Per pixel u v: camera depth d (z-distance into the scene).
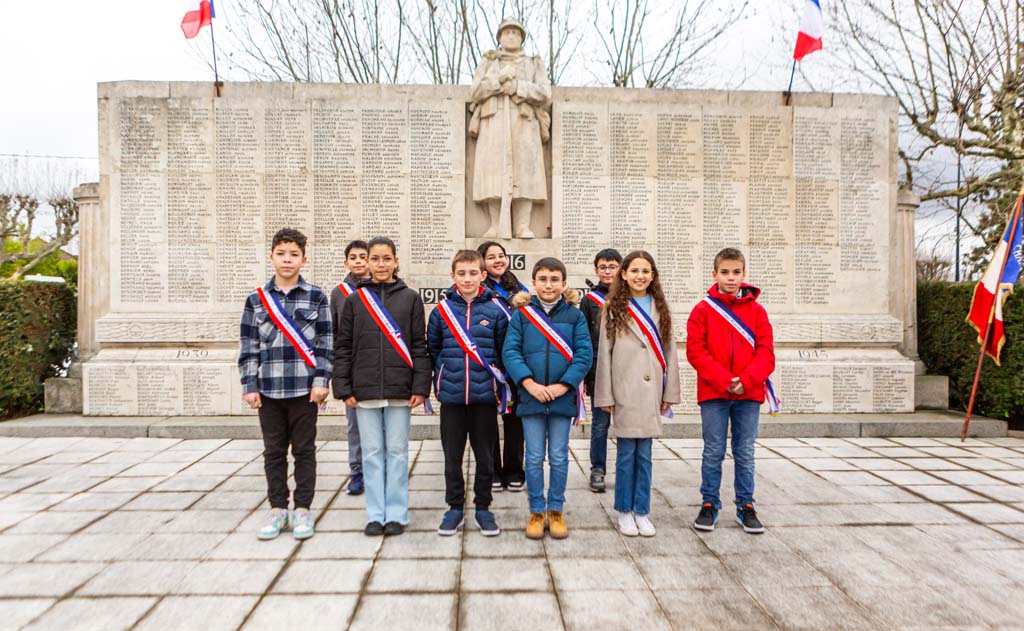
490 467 3.79
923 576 3.21
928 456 5.79
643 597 2.94
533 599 2.91
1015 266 6.37
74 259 23.39
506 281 4.82
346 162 7.11
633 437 3.71
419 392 3.77
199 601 2.87
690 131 7.36
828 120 7.49
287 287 3.83
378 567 3.27
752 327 3.92
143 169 6.99
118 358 6.90
